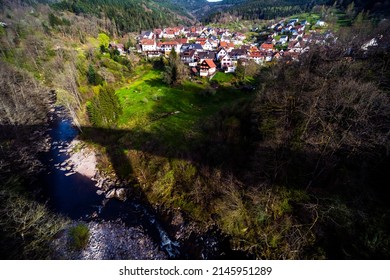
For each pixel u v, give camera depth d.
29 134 44.62
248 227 26.80
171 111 54.75
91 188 36.53
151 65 94.62
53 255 24.77
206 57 89.94
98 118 49.59
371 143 21.45
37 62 75.06
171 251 26.52
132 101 61.91
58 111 59.91
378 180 21.67
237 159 32.28
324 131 24.19
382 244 18.03
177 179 34.88
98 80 69.50
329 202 22.89
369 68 30.23
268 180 27.11
